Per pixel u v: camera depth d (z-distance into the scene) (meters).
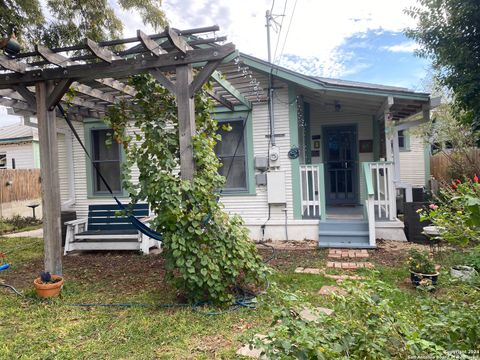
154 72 3.94
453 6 6.93
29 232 9.86
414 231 6.27
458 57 6.95
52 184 4.32
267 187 6.99
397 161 6.87
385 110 6.54
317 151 8.97
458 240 2.41
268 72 6.35
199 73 3.84
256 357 2.54
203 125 4.52
